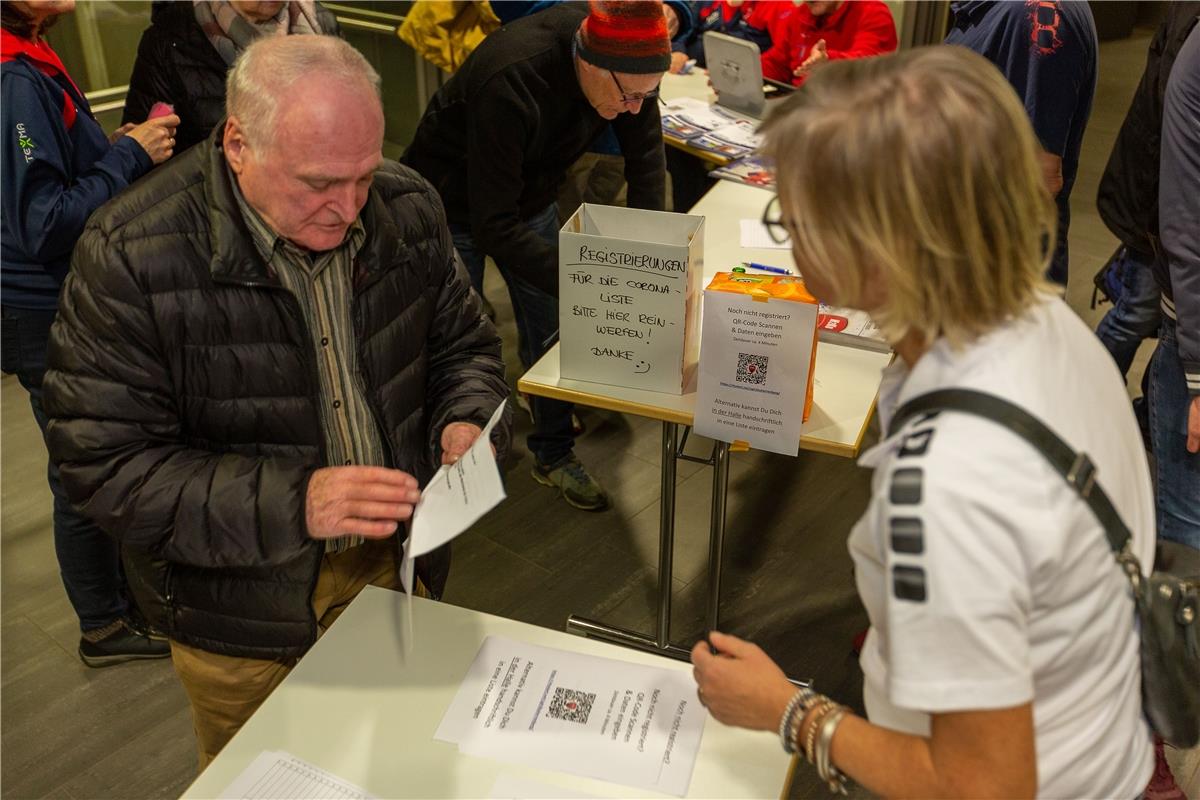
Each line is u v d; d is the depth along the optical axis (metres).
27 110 1.90
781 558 2.80
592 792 1.18
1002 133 0.78
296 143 1.25
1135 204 2.54
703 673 1.04
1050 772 0.87
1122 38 7.36
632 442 3.28
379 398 1.55
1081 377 0.87
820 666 2.45
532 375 2.04
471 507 1.18
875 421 3.32
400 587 1.72
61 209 1.95
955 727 0.79
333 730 1.26
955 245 0.79
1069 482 0.79
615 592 2.68
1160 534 1.99
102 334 1.35
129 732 2.27
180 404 1.43
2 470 3.11
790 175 0.83
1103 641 0.86
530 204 2.64
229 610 1.51
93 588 2.36
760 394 1.81
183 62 2.37
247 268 1.37
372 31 4.86
